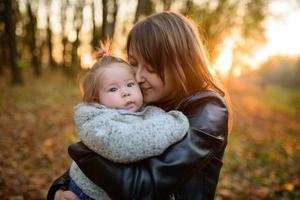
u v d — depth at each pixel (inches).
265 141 356.2
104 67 62.7
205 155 49.9
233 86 1294.3
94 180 49.8
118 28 604.7
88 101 62.7
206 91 57.7
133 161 47.8
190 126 51.9
